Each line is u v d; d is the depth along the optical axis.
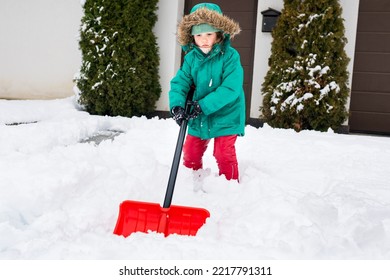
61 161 2.91
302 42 6.10
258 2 6.88
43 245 1.81
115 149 3.43
